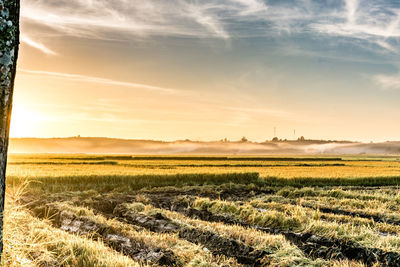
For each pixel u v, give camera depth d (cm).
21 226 705
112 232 986
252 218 1266
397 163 7069
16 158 6612
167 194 2264
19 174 2444
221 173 3016
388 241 946
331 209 1695
